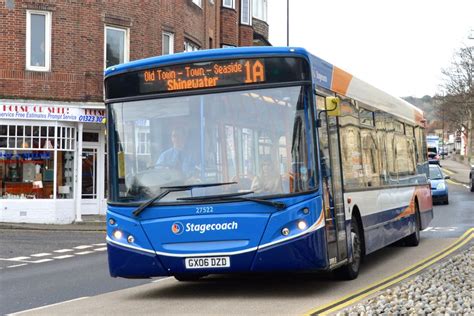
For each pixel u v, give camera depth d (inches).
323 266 358.9
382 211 511.2
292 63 368.2
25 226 947.3
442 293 368.2
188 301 378.6
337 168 403.9
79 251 703.7
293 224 354.6
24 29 1007.6
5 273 549.0
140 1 1102.4
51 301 401.1
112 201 378.9
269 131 364.5
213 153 368.2
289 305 354.6
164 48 1160.2
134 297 403.5
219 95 372.5
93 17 1050.7
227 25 1444.4
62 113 1020.5
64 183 1033.5
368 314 310.8
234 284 438.6
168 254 363.9
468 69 2942.9
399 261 540.1
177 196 366.6
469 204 1288.1
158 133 377.7
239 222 357.4
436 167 1337.4
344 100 437.7
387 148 548.4
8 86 996.6
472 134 3690.9
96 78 1048.8
